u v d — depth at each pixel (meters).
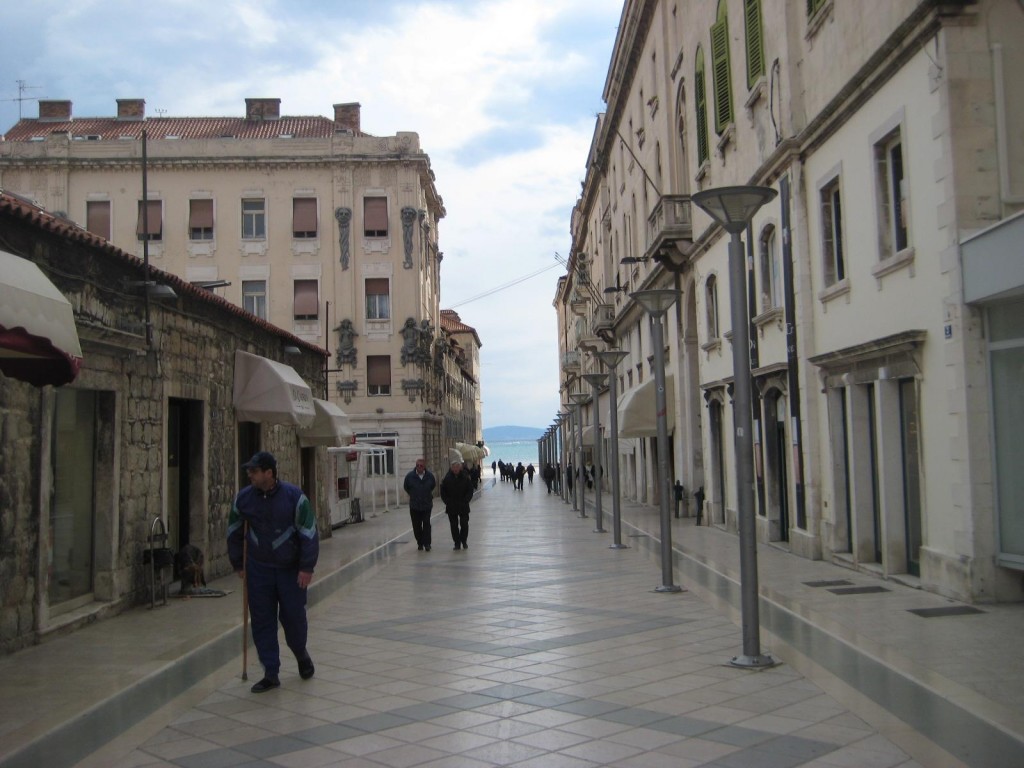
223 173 47.31
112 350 11.48
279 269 47.38
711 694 7.13
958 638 9.00
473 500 48.41
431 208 56.34
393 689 7.57
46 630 9.95
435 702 7.11
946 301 11.23
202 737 6.36
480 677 7.89
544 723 6.45
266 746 6.12
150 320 12.79
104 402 11.80
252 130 50.16
